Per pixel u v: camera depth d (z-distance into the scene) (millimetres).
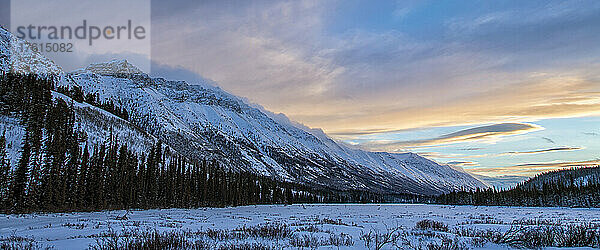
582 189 153000
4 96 99625
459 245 16234
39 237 23062
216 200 123312
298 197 193375
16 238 21156
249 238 18594
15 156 75750
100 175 84062
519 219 45125
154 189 97625
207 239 18141
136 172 102938
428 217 51281
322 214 64188
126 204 84188
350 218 48125
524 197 169625
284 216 56031
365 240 17859
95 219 43906
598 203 138375
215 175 135000
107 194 81938
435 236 20219
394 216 54781
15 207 60625
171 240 15672
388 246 16375
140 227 28062
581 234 16422
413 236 20578
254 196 156875
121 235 20172
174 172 117000
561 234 17422
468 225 30578
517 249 15109
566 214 66938
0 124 86062
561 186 167250
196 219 45125
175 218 47750
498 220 42062
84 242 17453
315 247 15406
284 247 15203
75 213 65250
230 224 34625
